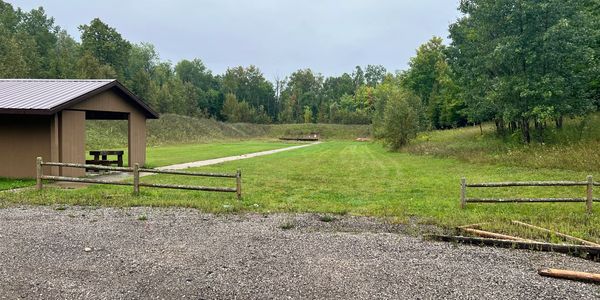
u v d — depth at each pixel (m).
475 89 27.97
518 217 8.94
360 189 13.37
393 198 11.59
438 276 5.66
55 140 14.59
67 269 5.84
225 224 8.45
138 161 19.38
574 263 6.21
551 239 7.31
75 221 8.55
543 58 21.42
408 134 33.19
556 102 21.86
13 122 14.88
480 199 9.88
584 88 22.81
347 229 8.18
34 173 14.74
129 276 5.60
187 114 80.12
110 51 71.44
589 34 21.47
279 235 7.65
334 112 90.12
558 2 21.06
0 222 8.39
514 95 22.92
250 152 34.34
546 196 11.78
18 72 51.34
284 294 5.07
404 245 7.06
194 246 6.94
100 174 16.89
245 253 6.59
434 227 8.31
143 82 70.25
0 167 15.05
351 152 34.19
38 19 85.12
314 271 5.82
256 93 106.12
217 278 5.55
